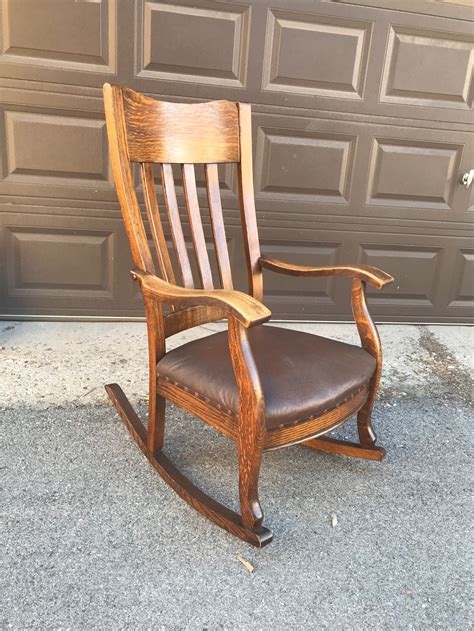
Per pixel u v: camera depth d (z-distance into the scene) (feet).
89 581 3.80
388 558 4.19
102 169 7.38
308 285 8.44
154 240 4.61
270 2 7.02
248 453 3.90
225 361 4.38
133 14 6.79
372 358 4.82
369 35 7.39
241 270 8.20
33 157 7.17
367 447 5.29
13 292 7.73
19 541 4.10
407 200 8.32
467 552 4.30
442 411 6.41
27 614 3.52
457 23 7.54
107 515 4.43
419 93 7.80
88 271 7.81
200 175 7.70
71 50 6.82
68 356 6.98
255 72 7.29
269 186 7.85
